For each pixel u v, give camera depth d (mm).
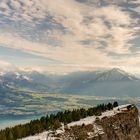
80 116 152875
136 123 155375
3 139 120688
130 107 162500
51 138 118312
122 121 147000
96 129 133125
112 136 135125
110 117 146500
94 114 158000
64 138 119875
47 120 145000
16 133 129000
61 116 149625
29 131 133125
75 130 127500
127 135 143625
